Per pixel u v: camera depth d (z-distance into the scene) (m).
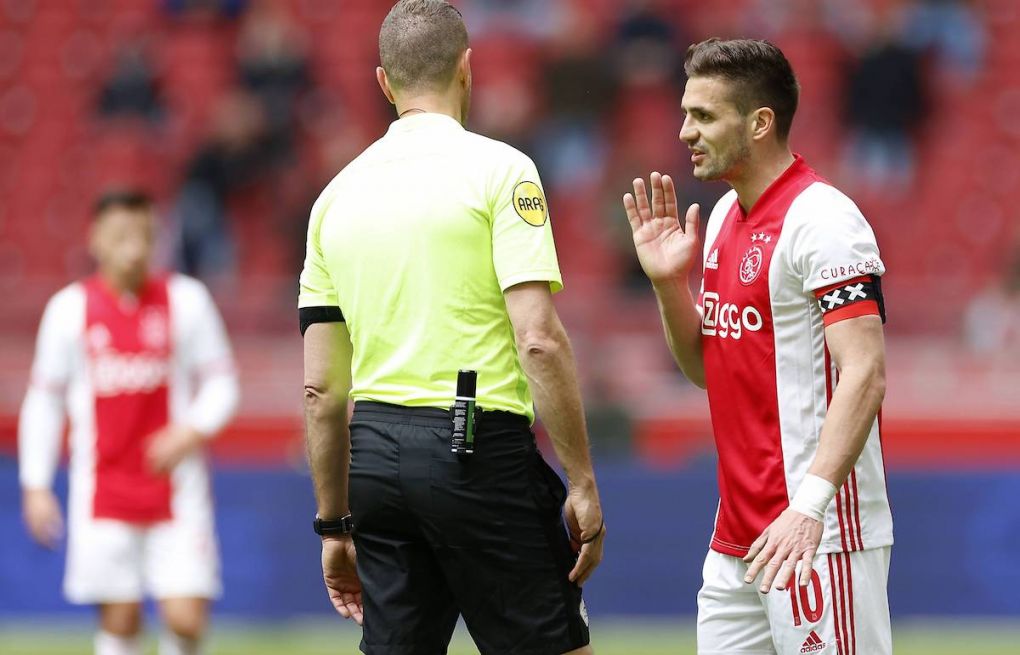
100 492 24.20
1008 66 59.16
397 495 14.18
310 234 15.04
